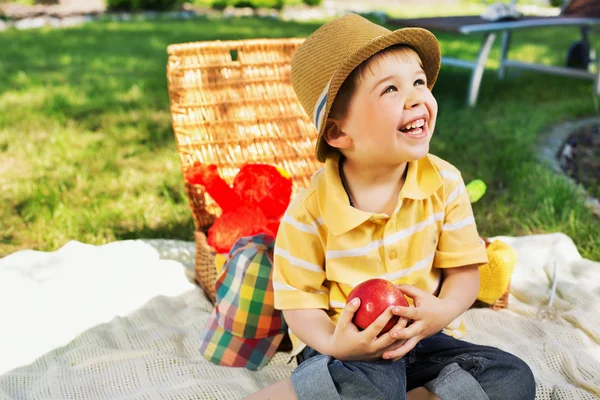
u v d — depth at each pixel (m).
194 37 8.62
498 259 2.21
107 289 2.47
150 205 3.38
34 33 9.15
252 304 2.02
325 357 1.56
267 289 2.02
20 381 1.98
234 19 10.91
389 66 1.52
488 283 2.24
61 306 2.35
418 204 1.66
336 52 1.55
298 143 2.71
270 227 2.25
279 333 2.07
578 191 3.31
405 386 1.58
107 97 5.52
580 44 6.28
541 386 1.87
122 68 6.74
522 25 5.19
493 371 1.58
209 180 2.34
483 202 3.35
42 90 5.75
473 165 3.88
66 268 2.62
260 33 8.96
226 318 2.06
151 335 2.20
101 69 6.69
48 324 2.25
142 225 3.18
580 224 3.01
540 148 4.20
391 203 1.65
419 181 1.65
